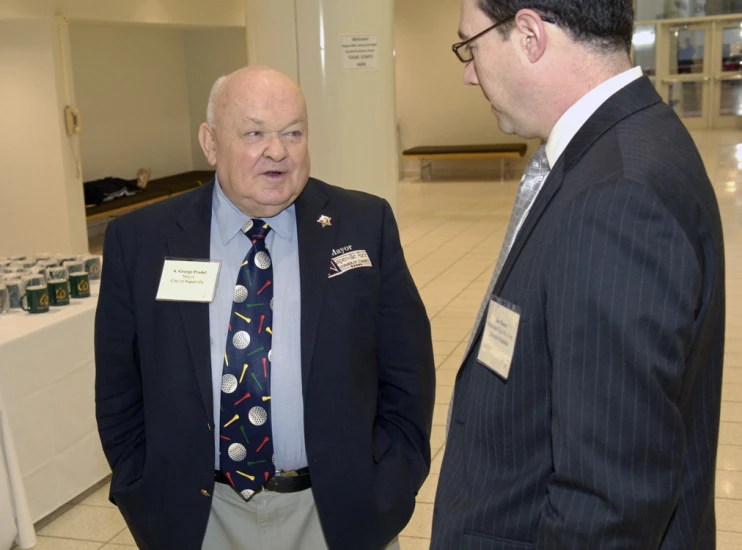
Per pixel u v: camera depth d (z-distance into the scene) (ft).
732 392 13.34
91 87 30.55
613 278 3.10
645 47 55.42
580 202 3.24
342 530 5.50
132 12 26.91
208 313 5.47
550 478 3.46
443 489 4.11
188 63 36.01
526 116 3.78
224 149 5.29
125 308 5.65
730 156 42.37
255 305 5.48
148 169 31.83
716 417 3.79
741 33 53.42
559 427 3.25
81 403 10.30
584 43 3.54
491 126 44.52
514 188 40.01
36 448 9.56
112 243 5.68
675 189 3.22
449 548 3.90
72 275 10.73
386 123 13.91
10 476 8.98
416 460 5.91
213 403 5.40
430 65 44.55
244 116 5.16
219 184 5.70
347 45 13.48
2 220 24.20
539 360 3.55
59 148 23.32
